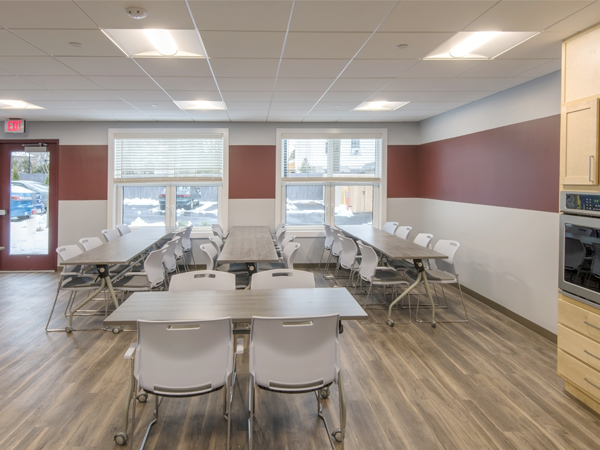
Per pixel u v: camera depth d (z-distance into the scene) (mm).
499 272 5199
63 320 4820
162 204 7754
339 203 8016
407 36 3207
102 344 4098
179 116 6938
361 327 4656
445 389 3211
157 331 2213
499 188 5191
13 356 3793
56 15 2797
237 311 2643
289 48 3490
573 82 3107
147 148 7570
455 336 4371
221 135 7621
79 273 4691
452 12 2768
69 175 7438
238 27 3020
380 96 5422
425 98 5551
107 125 7445
